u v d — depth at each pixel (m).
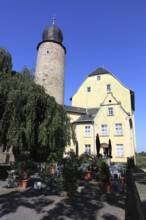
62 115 13.37
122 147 28.36
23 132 11.57
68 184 9.37
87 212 6.42
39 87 13.99
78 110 35.34
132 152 30.31
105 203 7.52
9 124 11.83
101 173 10.11
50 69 33.94
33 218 5.81
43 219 5.74
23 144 12.20
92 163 15.90
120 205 7.27
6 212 6.29
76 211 6.51
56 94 33.56
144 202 3.86
